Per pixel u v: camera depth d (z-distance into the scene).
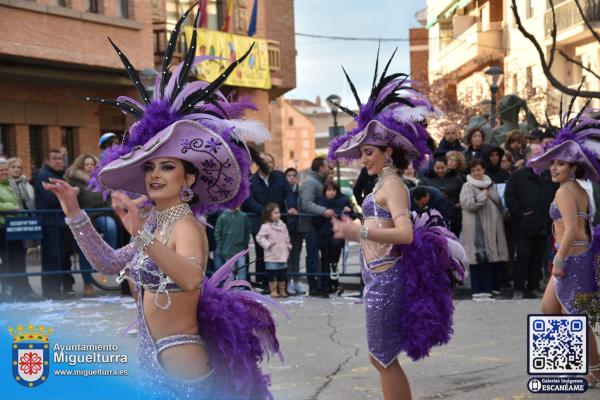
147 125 4.30
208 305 4.22
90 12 20.39
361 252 5.66
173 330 4.17
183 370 4.16
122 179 4.51
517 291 12.09
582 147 6.67
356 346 8.47
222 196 4.53
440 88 38.47
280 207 12.34
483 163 11.62
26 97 21.09
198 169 4.39
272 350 4.55
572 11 28.86
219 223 11.80
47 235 11.74
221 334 4.20
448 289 5.64
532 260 11.68
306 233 12.22
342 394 6.67
